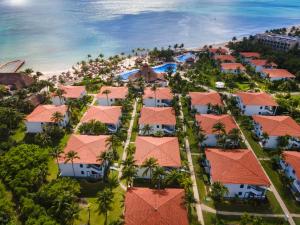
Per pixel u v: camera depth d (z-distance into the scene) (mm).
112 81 143375
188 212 66250
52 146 91000
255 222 58406
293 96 130250
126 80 148375
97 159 76312
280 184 76500
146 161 72250
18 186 69188
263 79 149000
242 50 195375
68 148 80750
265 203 69750
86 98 123062
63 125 102562
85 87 133250
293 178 75562
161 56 185500
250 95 114500
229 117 98000
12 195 70750
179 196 64750
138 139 85312
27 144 85062
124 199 67062
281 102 115562
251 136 97625
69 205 61562
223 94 126750
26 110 113625
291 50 186375
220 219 64938
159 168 70250
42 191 66000
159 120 97688
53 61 190125
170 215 59375
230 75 146500
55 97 120500
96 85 139875
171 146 81812
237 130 88562
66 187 67812
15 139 96188
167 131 97625
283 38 199500
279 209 68375
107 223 63719
